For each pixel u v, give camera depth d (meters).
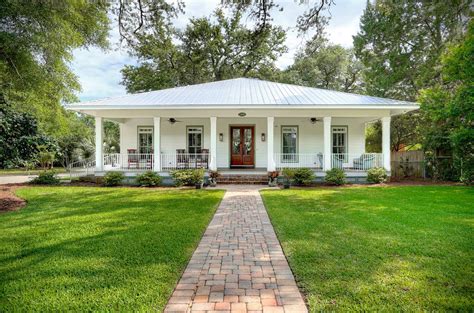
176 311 2.64
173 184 12.73
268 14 5.84
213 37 25.42
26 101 11.02
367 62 21.36
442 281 3.15
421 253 4.00
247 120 16.08
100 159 13.66
